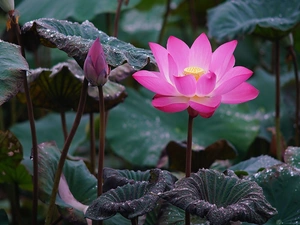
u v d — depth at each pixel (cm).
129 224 265
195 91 242
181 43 251
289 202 265
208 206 238
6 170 295
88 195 281
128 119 390
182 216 261
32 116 269
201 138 386
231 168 298
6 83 252
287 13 320
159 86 244
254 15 324
